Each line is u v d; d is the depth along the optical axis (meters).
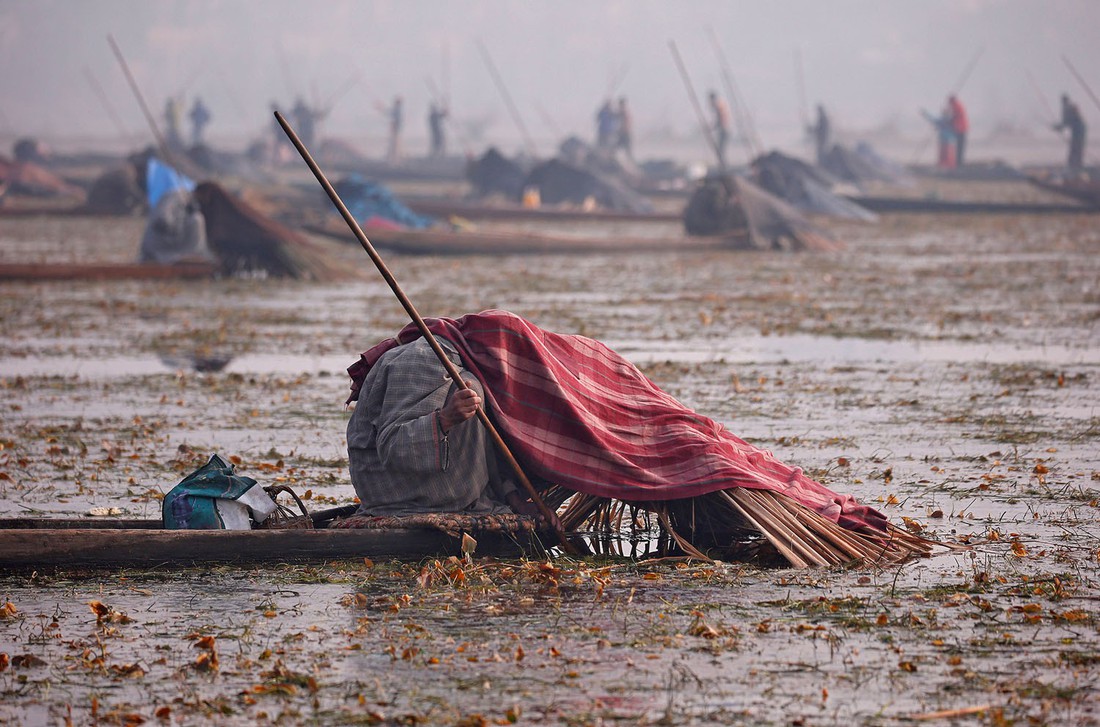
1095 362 53.53
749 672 20.83
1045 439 38.94
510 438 27.12
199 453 38.09
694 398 46.22
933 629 22.70
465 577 25.55
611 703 19.70
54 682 20.77
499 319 27.67
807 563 26.34
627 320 68.25
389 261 106.31
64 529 27.08
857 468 35.47
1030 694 19.86
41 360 56.62
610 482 26.92
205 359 56.81
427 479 27.05
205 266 91.88
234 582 25.66
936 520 30.14
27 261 102.88
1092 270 93.25
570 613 23.72
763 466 29.05
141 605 24.39
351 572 26.16
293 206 150.25
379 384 27.73
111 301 78.88
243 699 19.95
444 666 21.20
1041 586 24.81
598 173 170.75
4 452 38.41
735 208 115.88
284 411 44.84
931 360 54.44
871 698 19.80
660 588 25.16
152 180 94.88
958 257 105.69
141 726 19.16
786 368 52.66
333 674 20.95
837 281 87.81
